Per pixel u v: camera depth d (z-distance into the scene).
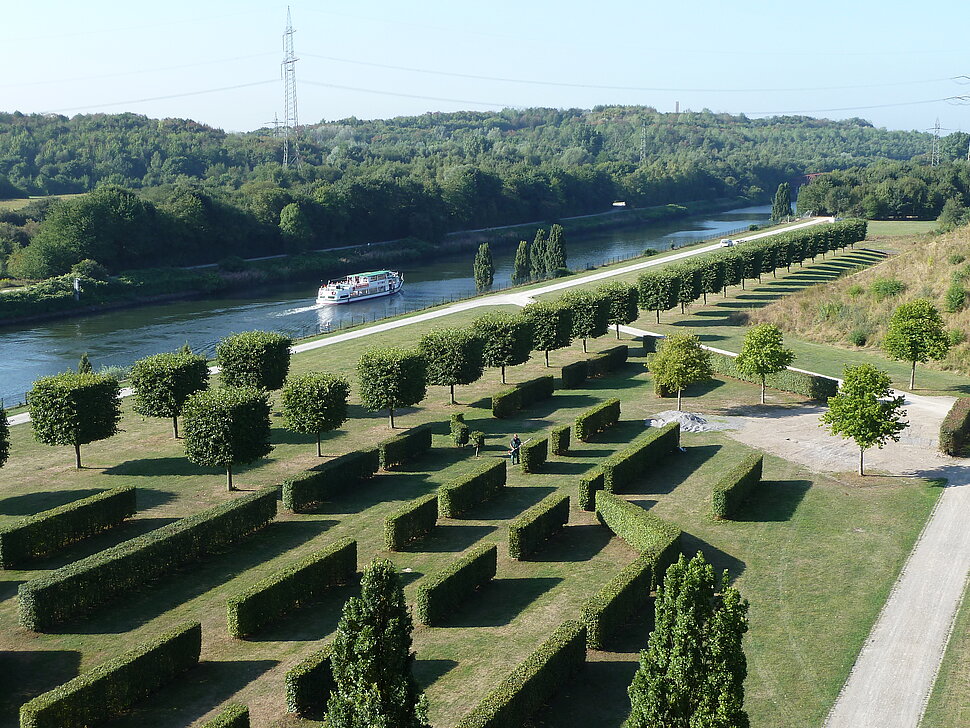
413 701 25.45
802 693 36.16
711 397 80.44
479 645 40.28
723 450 66.50
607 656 39.47
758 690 36.44
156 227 171.50
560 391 84.62
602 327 98.62
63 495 59.16
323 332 118.62
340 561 46.47
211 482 61.69
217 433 58.47
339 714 25.50
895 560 47.59
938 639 39.81
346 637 25.30
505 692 33.69
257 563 49.22
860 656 38.69
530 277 151.25
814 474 60.91
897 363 88.31
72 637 41.41
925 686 36.41
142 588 46.31
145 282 157.75
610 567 48.09
